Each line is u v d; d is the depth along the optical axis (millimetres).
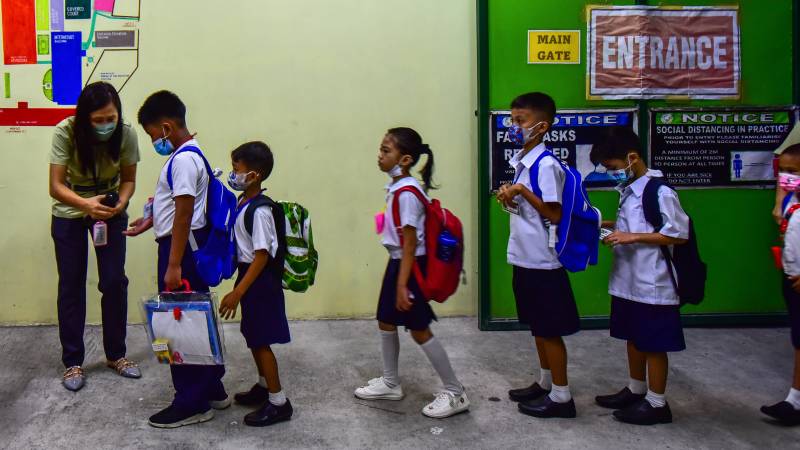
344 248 4590
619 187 3318
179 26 4395
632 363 3338
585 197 3146
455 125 4578
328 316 4633
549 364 3279
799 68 4504
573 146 4496
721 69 4504
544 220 3156
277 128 4492
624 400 3355
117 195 3615
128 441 2982
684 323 4586
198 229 3084
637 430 3121
